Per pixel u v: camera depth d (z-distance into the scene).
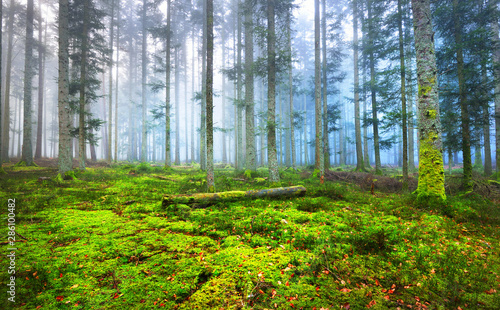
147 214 6.66
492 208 6.76
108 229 5.28
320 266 3.53
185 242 4.51
